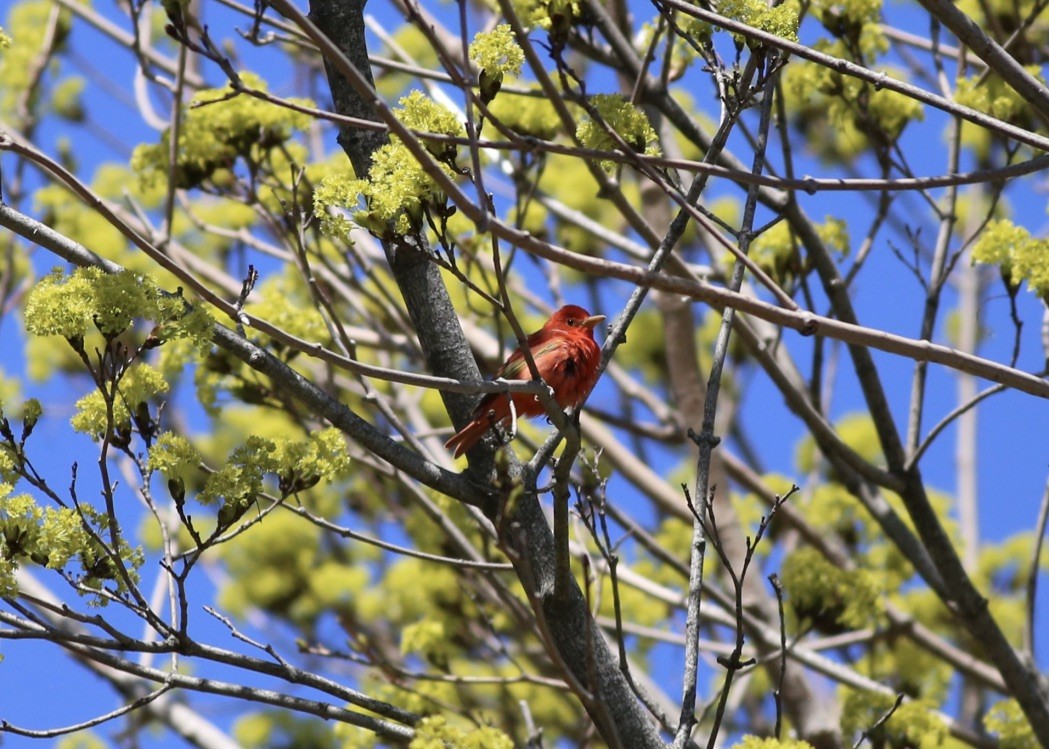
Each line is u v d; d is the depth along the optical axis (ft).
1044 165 23.21
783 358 46.65
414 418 46.91
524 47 21.11
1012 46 37.83
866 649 48.55
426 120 24.47
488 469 27.61
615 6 42.04
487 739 25.72
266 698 25.49
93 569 24.06
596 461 27.40
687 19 35.99
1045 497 38.50
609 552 25.59
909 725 37.04
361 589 52.70
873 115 39.24
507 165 41.27
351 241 24.21
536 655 48.62
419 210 24.11
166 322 23.67
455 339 28.86
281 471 25.94
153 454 24.47
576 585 27.02
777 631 41.73
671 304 49.73
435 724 25.63
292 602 53.52
